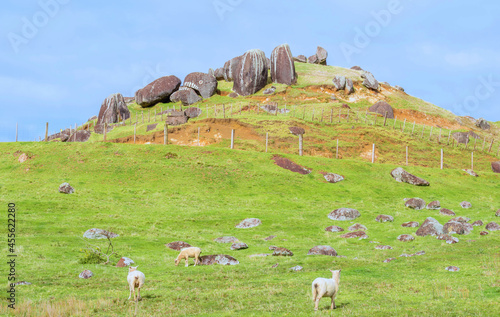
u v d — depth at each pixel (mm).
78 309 15016
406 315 12391
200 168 63250
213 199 52938
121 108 125500
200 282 20734
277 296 16672
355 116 111938
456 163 89938
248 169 64812
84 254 26672
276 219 43719
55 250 27766
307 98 128000
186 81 135625
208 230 39031
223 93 136500
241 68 135250
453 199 58000
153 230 36969
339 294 16562
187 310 15039
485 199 58500
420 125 117312
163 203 49469
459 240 32594
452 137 107562
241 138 92875
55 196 47969
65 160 64500
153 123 104688
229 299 16438
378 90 138000
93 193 51031
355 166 69750
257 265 25438
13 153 68125
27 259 24859
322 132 97312
